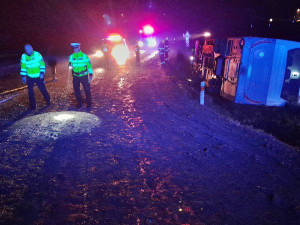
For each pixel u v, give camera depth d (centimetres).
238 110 912
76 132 602
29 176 408
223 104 977
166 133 617
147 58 2431
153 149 522
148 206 338
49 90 1096
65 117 714
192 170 440
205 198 359
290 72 936
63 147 519
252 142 595
